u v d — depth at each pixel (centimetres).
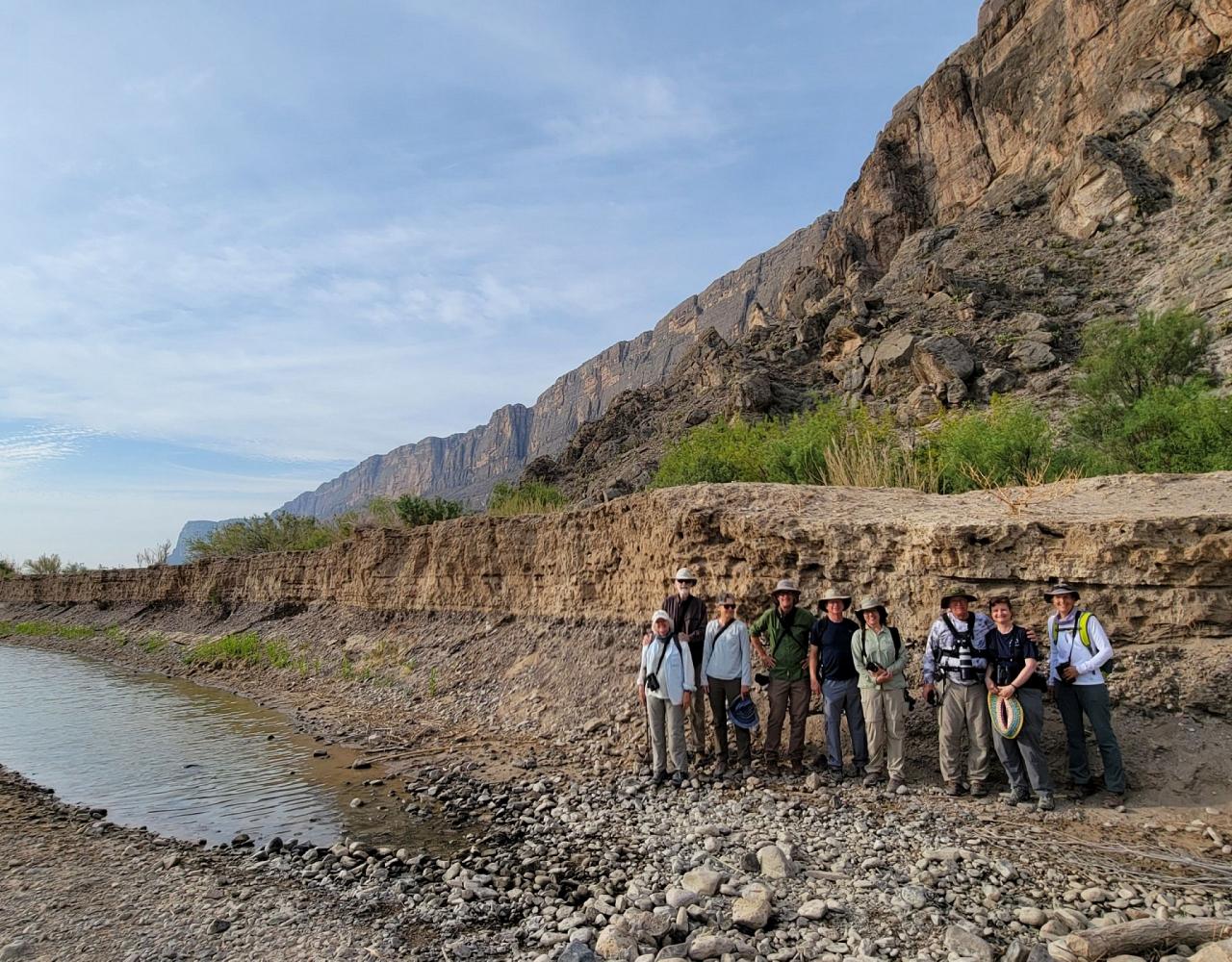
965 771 732
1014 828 615
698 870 546
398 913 538
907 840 601
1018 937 445
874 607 759
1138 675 716
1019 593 795
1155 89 4188
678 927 477
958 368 3091
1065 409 2586
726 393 4356
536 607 1523
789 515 1032
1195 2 4162
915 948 441
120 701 1639
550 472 5412
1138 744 682
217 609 2944
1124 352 2148
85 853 696
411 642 1755
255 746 1159
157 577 3609
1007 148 5881
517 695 1270
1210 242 3089
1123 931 411
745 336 5331
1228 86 3838
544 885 577
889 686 744
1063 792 680
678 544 1134
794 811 686
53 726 1358
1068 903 485
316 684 1730
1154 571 729
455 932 505
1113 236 3925
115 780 975
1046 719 743
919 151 6681
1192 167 3769
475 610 1719
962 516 920
